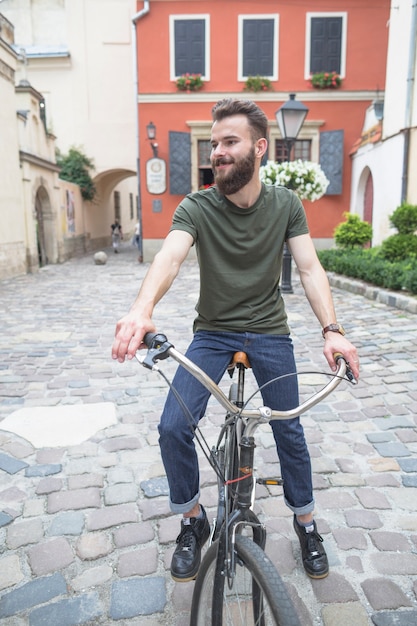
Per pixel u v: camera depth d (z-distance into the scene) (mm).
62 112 21938
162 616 2039
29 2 21875
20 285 12094
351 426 3727
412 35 10820
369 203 15188
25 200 14977
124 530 2578
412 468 3119
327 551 2396
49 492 2922
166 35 16328
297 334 6520
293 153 16859
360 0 15836
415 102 10938
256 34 16172
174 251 1877
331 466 3152
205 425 3822
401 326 6539
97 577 2260
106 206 26984
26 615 2057
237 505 1661
